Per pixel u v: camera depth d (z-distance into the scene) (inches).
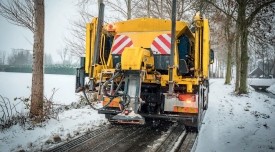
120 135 267.9
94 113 370.6
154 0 734.5
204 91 370.3
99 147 226.8
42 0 313.9
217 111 428.1
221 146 236.7
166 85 266.2
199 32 271.9
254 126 321.4
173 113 273.3
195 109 264.5
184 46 301.6
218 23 896.9
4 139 246.5
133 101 228.7
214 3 760.3
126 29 297.6
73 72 2202.3
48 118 317.1
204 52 269.6
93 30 281.0
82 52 631.8
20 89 746.2
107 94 235.8
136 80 232.5
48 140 237.6
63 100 553.0
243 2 712.4
